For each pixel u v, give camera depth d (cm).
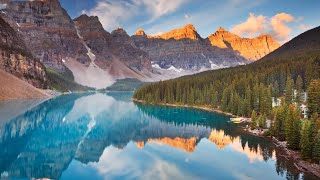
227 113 17375
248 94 15700
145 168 7731
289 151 8875
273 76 19262
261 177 6950
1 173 7281
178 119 16062
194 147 9862
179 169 7625
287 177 6888
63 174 7306
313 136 7950
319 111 11288
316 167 7381
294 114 9194
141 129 13338
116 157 8762
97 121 15650
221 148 9594
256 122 12562
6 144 9975
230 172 7300
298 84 16400
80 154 9056
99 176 7175
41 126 13525
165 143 10494
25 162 8144
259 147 9525
